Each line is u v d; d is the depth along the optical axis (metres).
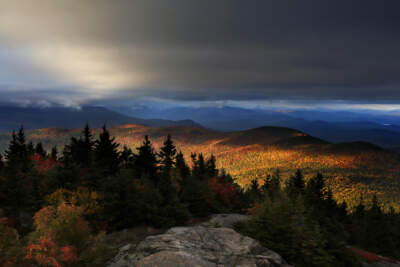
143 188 26.19
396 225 45.69
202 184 35.91
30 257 8.30
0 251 7.98
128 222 22.11
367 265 24.05
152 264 9.81
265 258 11.84
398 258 36.47
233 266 10.59
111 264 10.91
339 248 18.66
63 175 24.91
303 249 14.69
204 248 12.12
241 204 48.78
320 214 26.84
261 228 16.67
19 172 28.80
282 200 17.58
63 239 10.47
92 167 27.94
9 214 21.81
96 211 20.56
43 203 23.06
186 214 26.27
